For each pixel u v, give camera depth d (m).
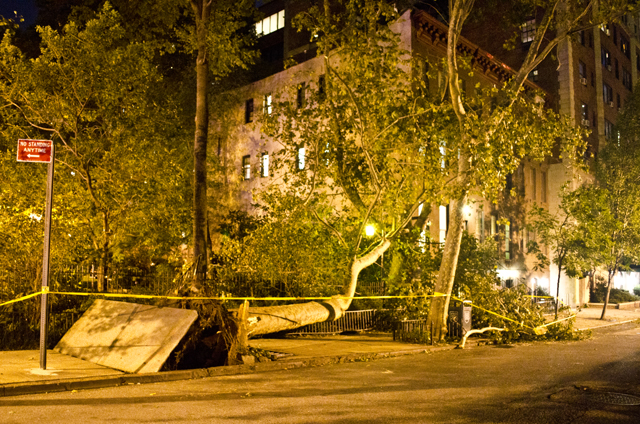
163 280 15.64
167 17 19.11
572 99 35.91
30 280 13.56
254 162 29.80
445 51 25.88
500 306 17.70
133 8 20.25
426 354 13.55
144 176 17.62
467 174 15.05
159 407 7.35
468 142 14.48
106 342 10.41
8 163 15.53
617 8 16.58
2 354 10.76
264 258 16.12
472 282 18.66
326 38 15.75
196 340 10.37
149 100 21.16
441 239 25.39
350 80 16.31
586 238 23.69
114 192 17.02
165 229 18.45
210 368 10.09
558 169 35.91
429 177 15.48
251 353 11.43
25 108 16.45
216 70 19.38
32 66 16.03
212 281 15.05
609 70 42.91
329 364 11.73
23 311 13.09
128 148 16.92
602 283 39.09
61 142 18.66
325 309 14.74
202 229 13.81
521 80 16.61
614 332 20.73
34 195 15.07
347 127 17.02
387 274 20.91
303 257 16.73
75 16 21.09
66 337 11.26
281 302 16.02
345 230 19.56
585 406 7.81
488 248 24.45
